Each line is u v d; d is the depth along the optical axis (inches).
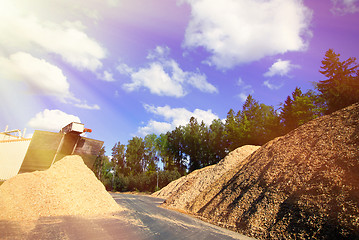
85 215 422.0
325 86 1557.6
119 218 411.8
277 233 290.2
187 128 2883.9
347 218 244.8
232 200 463.5
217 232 329.4
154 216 468.4
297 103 1485.0
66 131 699.4
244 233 328.2
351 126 397.1
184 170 2834.6
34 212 380.8
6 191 405.1
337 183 298.4
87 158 755.4
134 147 3181.6
